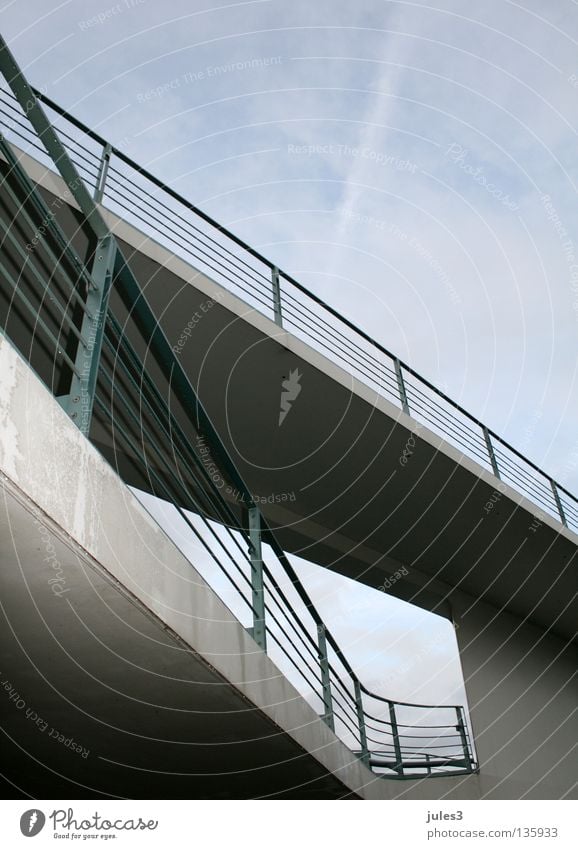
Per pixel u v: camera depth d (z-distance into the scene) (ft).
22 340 12.24
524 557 20.24
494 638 21.85
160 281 12.80
